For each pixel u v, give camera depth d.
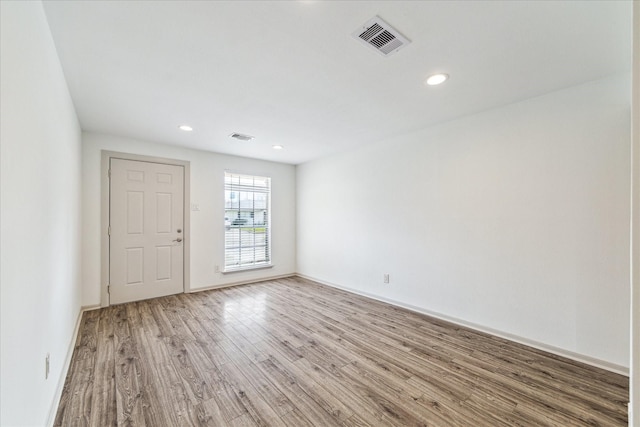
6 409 1.01
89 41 1.74
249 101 2.61
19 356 1.14
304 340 2.65
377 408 1.74
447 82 2.27
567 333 2.33
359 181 4.23
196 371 2.13
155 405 1.76
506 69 2.08
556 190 2.40
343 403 1.79
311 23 1.60
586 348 2.24
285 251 5.42
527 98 2.54
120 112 2.84
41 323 1.47
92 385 1.95
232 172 4.71
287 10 1.50
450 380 2.02
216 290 4.40
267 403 1.79
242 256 4.88
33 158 1.32
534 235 2.51
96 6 1.46
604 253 2.18
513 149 2.64
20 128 1.14
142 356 2.34
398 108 2.78
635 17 0.56
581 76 2.17
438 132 3.23
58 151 1.92
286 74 2.14
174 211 4.12
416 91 2.42
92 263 3.47
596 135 2.22
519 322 2.60
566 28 1.64
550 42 1.77
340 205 4.55
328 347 2.51
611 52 1.86
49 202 1.65
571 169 2.33
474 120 2.92
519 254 2.60
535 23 1.60
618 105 2.13
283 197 5.39
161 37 1.71
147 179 3.89
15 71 1.08
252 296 4.09
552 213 2.42
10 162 1.04
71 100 2.52
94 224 3.49
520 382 1.99
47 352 1.59
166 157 4.05
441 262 3.20
